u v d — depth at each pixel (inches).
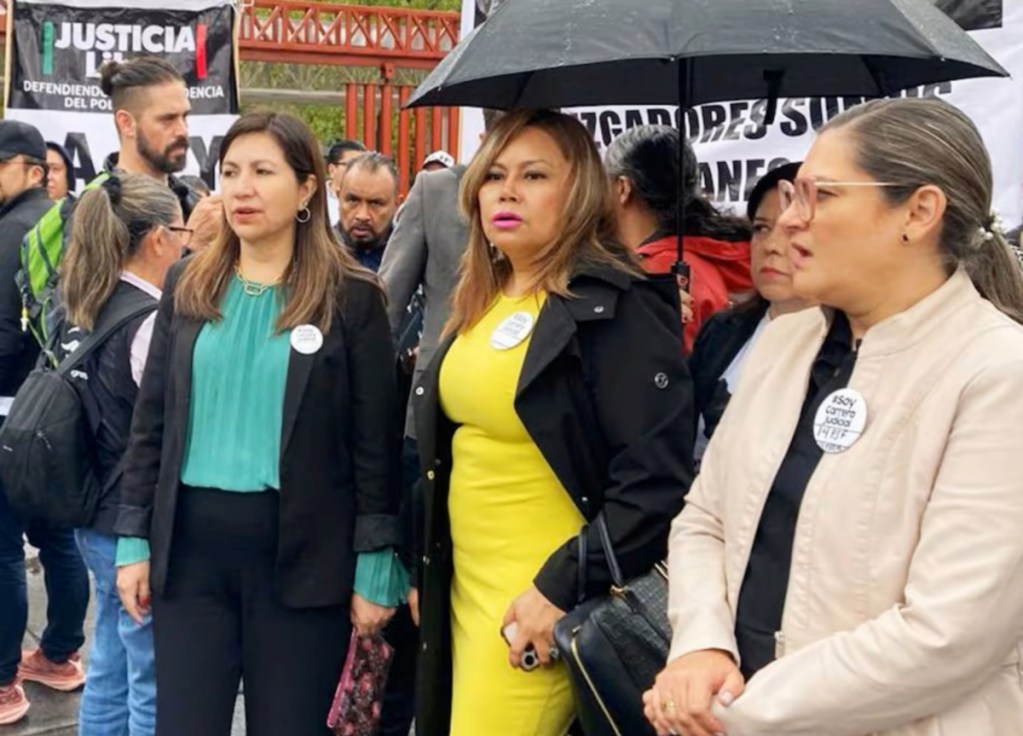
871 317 72.0
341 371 109.6
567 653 88.7
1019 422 64.6
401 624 136.8
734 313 119.6
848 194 69.6
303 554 108.9
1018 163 154.6
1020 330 67.7
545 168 97.0
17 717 167.8
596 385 95.1
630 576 93.3
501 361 96.7
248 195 108.1
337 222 259.6
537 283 97.6
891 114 70.4
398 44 371.9
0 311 161.0
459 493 101.2
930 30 93.6
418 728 106.8
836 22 91.1
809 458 72.2
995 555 63.8
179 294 112.3
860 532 68.3
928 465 66.6
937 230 69.5
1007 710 67.7
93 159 259.0
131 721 127.6
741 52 89.5
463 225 151.3
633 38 91.9
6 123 166.2
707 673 73.3
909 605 65.5
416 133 383.6
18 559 164.7
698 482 84.0
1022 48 153.4
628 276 96.4
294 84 402.6
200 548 110.1
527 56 94.0
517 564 98.4
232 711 112.7
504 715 98.8
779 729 67.7
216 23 258.2
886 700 65.2
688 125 171.5
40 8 255.0
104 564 130.6
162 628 111.7
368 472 111.0
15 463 127.6
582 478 96.2
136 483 115.0
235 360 109.3
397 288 154.0
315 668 111.0
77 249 130.9
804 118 165.2
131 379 128.6
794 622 70.4
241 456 108.8
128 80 171.6
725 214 136.6
